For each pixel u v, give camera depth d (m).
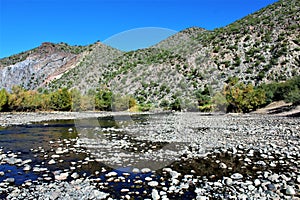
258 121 26.69
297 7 105.56
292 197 6.73
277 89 49.66
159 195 7.05
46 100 57.31
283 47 82.00
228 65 81.31
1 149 13.92
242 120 28.41
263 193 7.00
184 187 7.58
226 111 46.50
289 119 27.72
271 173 8.86
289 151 12.00
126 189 7.48
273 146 13.13
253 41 92.56
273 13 108.69
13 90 53.97
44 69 156.88
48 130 22.59
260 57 81.94
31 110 56.09
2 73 152.12
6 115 42.81
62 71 126.69
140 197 6.96
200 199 6.71
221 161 10.60
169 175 8.84
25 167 9.83
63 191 7.36
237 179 8.34
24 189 7.55
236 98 45.81
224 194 7.07
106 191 7.40
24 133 20.72
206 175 8.85
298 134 16.72
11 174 9.16
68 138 17.69
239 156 11.36
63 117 38.66
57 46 186.50
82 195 7.05
